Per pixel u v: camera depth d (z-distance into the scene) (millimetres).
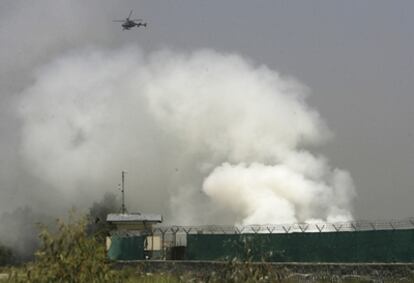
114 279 81375
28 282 77812
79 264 78312
